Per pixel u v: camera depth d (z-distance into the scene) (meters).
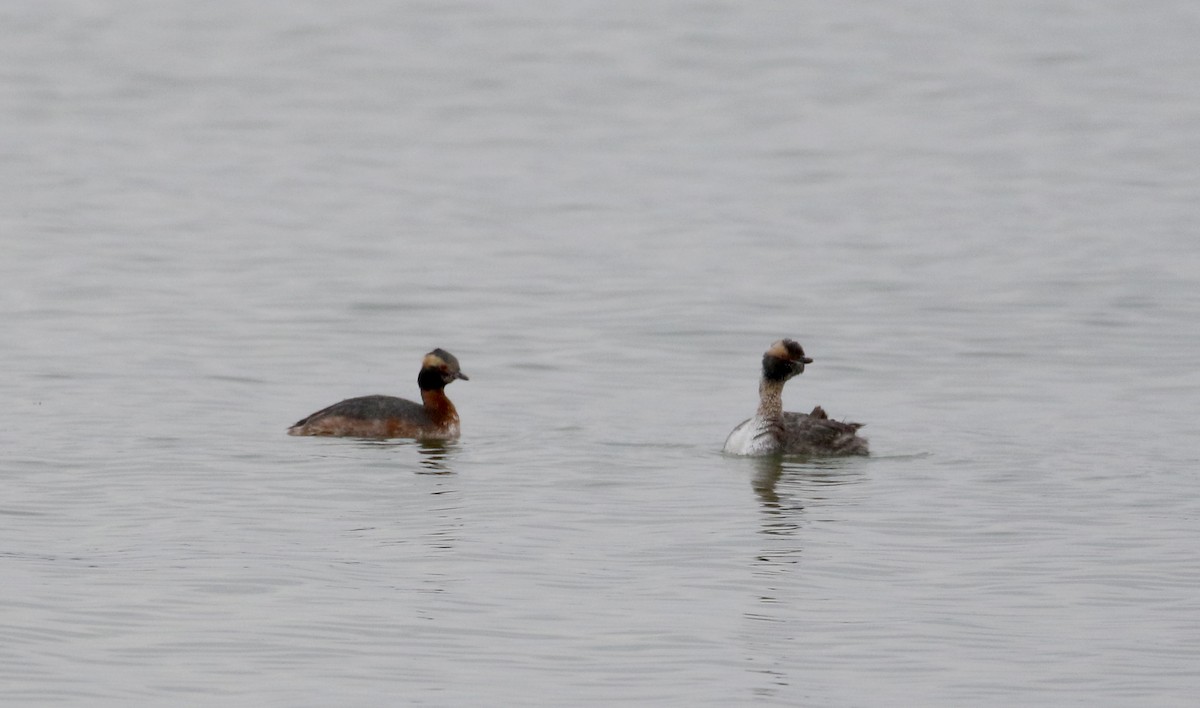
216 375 30.34
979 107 63.38
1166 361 31.81
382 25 80.44
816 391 29.95
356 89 68.00
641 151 57.19
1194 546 19.84
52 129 60.19
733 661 16.19
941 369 31.45
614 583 18.50
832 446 24.75
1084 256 41.44
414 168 54.66
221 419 26.94
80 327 34.16
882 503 21.88
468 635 16.80
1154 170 52.53
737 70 70.62
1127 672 15.95
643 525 20.80
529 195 50.38
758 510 21.50
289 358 32.03
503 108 64.62
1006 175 52.34
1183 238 43.38
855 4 84.25
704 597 18.05
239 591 18.00
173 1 85.75
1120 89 65.88
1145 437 26.02
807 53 73.62
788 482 22.98
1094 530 20.56
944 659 16.28
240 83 69.00
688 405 28.78
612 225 46.12
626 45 75.62
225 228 45.53
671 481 23.08
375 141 59.03
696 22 80.25
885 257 41.78
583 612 17.53
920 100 64.81
